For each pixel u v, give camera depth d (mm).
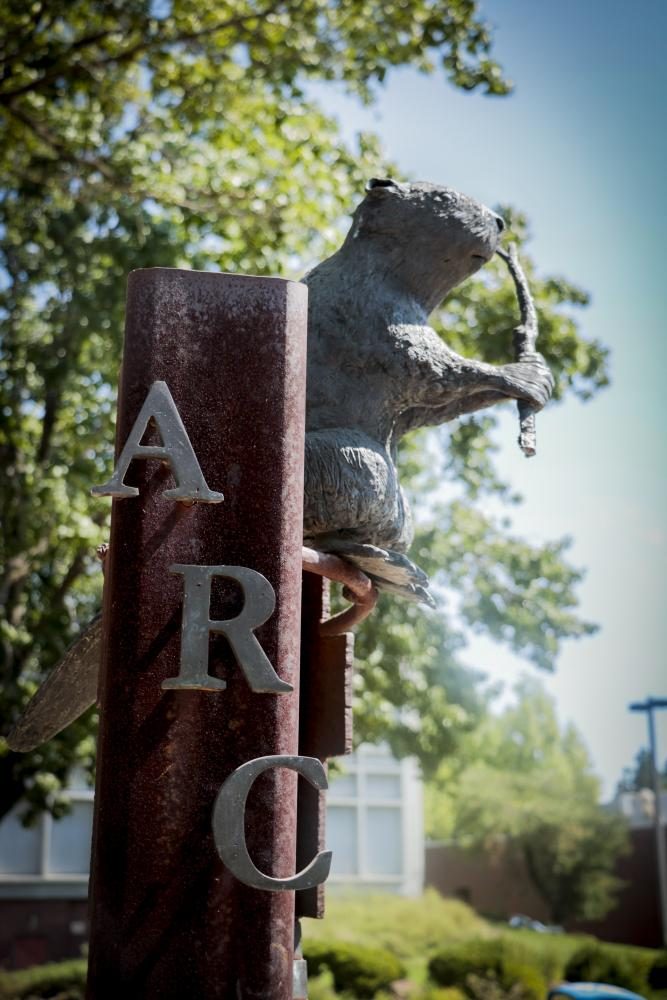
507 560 14695
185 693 2512
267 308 2709
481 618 14562
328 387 3160
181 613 2537
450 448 13117
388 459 3158
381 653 12641
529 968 20750
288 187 11328
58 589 12797
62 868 26422
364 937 25688
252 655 2504
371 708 12281
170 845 2457
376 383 3172
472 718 14156
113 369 12359
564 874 35219
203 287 2693
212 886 2451
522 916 35906
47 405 12812
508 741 52281
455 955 21125
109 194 11852
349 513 3059
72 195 12000
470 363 3205
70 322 12320
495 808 37062
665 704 29375
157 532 2561
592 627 14906
